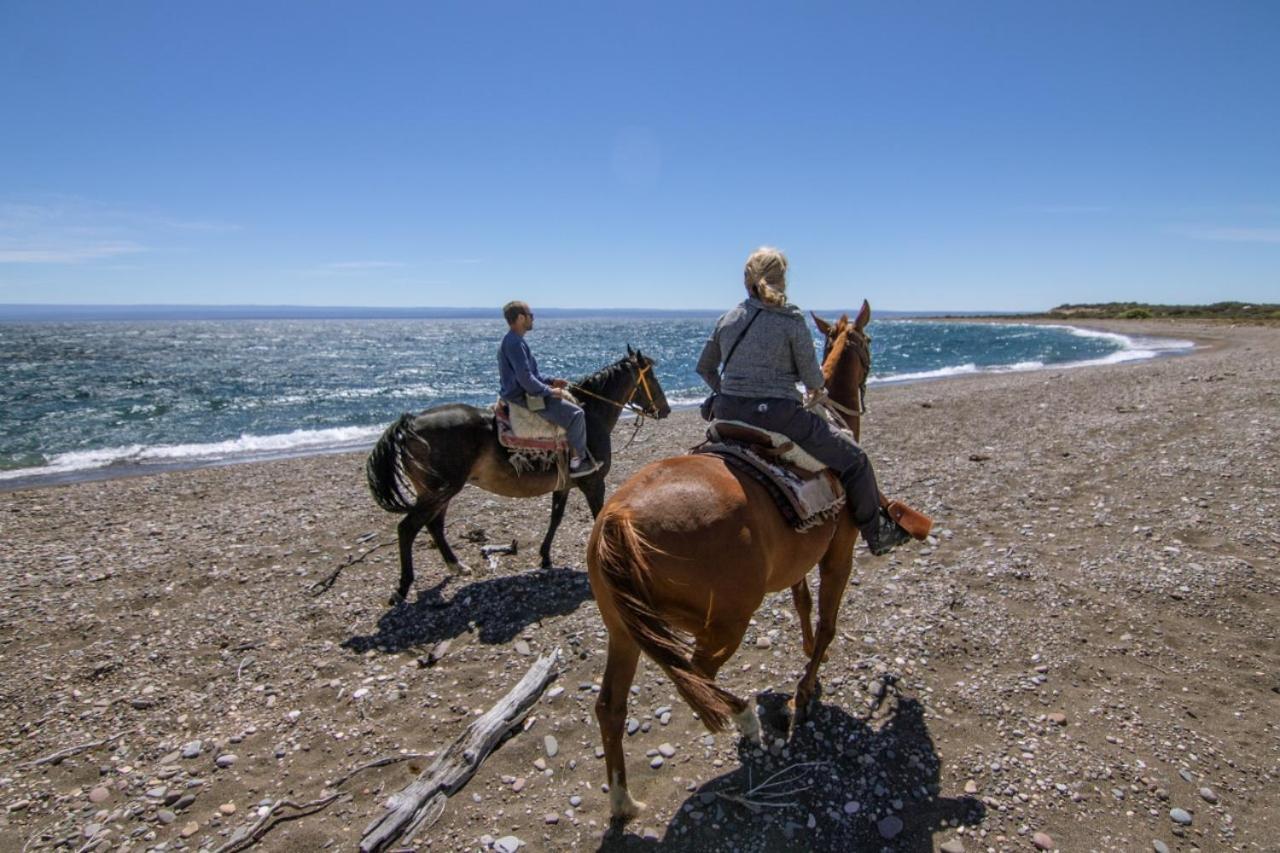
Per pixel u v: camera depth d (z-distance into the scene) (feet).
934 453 39.63
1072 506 27.04
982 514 26.81
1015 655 16.22
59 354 150.20
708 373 13.33
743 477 11.31
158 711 15.23
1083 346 174.60
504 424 21.15
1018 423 48.21
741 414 12.12
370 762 13.35
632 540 9.65
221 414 71.51
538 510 31.01
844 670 15.71
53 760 13.56
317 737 14.23
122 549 26.35
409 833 11.53
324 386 98.53
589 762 13.21
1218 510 24.73
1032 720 13.87
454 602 20.53
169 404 76.79
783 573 11.78
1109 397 58.18
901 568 21.66
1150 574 19.69
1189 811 11.55
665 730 14.10
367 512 31.24
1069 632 17.17
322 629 19.03
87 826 11.89
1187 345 156.56
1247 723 13.78
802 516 11.41
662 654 9.09
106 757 13.71
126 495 37.01
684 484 10.61
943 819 11.45
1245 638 16.69
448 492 20.61
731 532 10.32
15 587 22.31
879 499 13.67
